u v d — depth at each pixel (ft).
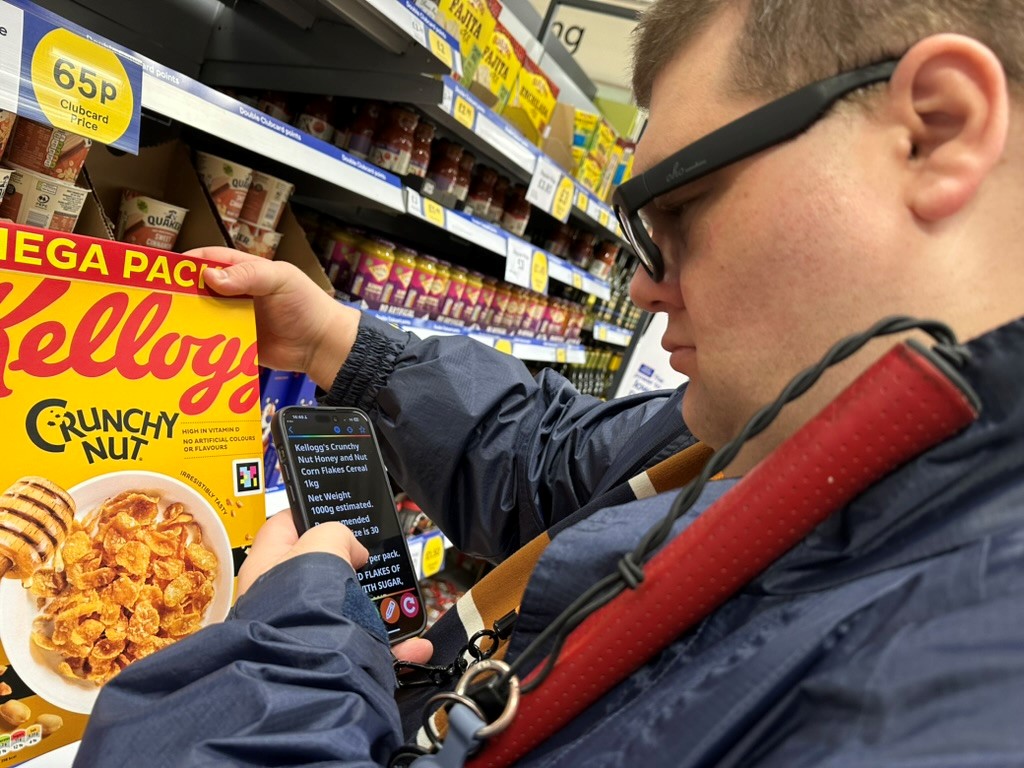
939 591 1.04
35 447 2.14
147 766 1.42
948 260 1.39
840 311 1.47
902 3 1.40
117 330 2.34
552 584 1.67
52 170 2.88
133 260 2.37
